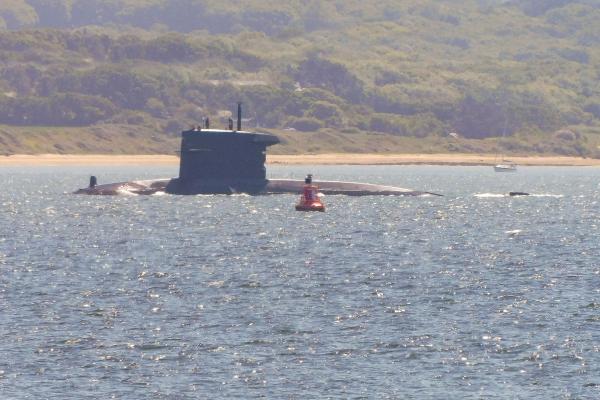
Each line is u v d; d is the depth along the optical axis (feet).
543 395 543.39
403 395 543.80
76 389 548.72
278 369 581.53
